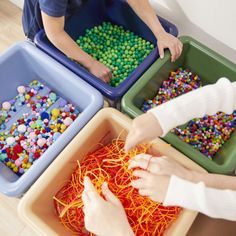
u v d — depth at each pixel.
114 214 0.74
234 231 1.02
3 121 1.29
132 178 0.94
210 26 1.25
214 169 0.93
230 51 1.30
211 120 1.24
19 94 1.33
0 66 1.20
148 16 1.21
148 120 0.79
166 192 0.73
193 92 0.82
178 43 1.18
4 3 1.76
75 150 0.94
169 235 0.82
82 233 0.95
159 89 1.29
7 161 1.20
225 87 0.81
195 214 0.83
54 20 1.05
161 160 0.82
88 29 1.46
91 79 1.12
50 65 1.17
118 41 1.44
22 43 1.21
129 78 1.12
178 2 1.25
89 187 0.80
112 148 1.05
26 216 0.85
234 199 0.71
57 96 1.33
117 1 1.35
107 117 0.99
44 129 1.24
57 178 0.92
